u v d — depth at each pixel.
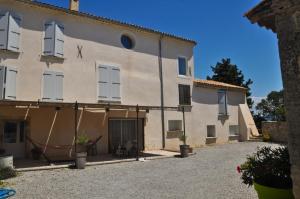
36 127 15.49
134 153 17.23
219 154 17.97
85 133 16.95
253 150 19.36
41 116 15.68
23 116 15.23
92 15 17.56
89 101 17.20
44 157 15.04
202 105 23.69
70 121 16.47
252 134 27.16
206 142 23.56
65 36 16.70
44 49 15.84
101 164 14.30
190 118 22.55
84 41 17.42
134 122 19.34
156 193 8.80
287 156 5.82
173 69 21.89
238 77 42.66
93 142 16.48
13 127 15.45
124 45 19.52
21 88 14.96
